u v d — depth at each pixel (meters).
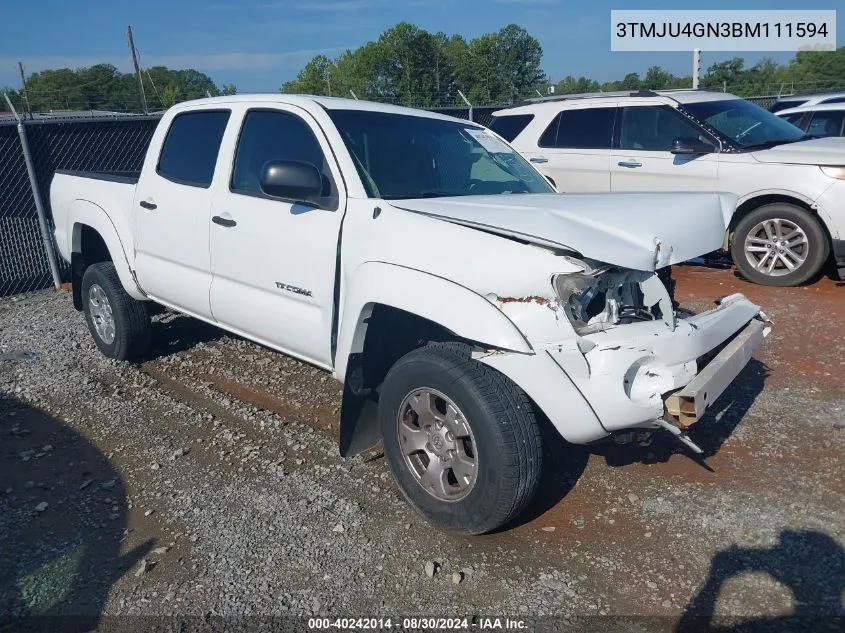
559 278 2.92
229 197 4.32
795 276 7.34
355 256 3.54
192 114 4.88
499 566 3.10
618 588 2.94
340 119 4.03
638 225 3.10
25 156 8.20
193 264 4.64
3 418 4.74
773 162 7.36
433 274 3.16
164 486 3.81
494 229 3.11
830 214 7.00
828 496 3.54
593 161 8.84
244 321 4.34
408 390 3.28
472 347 3.17
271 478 3.88
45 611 2.87
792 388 4.86
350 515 3.50
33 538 3.36
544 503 3.58
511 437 2.95
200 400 4.97
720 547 3.18
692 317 3.37
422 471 3.37
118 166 9.40
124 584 3.03
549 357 2.90
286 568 3.11
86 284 5.75
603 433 2.96
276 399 4.97
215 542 3.30
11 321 7.18
